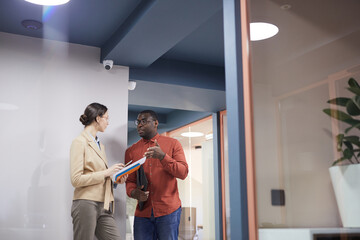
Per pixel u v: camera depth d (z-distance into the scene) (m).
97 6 3.07
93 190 2.81
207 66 4.70
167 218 3.00
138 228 3.06
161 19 2.95
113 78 3.91
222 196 5.55
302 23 1.95
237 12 1.91
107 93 3.85
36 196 3.40
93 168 2.89
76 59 3.77
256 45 1.85
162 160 2.96
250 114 1.76
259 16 1.89
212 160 5.89
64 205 3.46
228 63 1.91
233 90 1.85
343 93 1.89
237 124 1.79
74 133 3.62
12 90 3.49
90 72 3.81
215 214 5.61
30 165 3.43
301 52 1.90
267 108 1.79
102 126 3.07
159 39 3.33
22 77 3.54
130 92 4.80
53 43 3.71
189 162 6.45
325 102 1.86
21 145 3.44
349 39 1.99
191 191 6.29
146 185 2.98
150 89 4.66
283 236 1.67
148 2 2.84
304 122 1.81
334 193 1.72
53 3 2.79
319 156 1.78
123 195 3.70
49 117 3.56
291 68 1.87
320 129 1.82
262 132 1.76
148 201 3.06
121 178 2.94
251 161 1.72
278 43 1.89
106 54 3.71
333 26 1.98
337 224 1.69
